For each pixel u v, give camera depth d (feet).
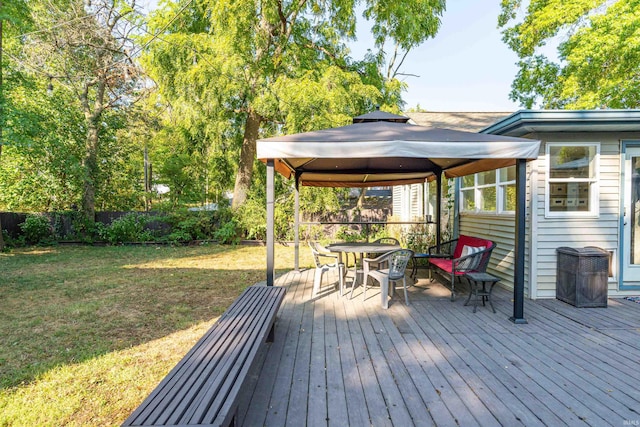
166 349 12.32
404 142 13.24
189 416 5.15
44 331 14.05
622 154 17.75
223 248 40.14
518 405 8.23
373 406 8.23
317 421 7.66
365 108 42.16
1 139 31.96
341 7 40.68
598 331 13.19
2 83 33.88
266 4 37.19
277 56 40.78
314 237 43.52
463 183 26.71
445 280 22.24
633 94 38.86
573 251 16.52
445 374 9.80
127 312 16.43
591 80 41.14
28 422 8.26
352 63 46.11
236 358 7.46
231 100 39.17
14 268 27.43
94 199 46.06
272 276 15.60
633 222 18.10
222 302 18.16
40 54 35.35
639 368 10.14
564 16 41.42
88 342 12.94
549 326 13.73
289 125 37.58
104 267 28.17
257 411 8.04
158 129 51.75
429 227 34.30
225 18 36.09
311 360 10.74
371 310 15.94
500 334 12.89
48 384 9.95
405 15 43.37
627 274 18.10
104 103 46.73
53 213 41.73
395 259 16.78
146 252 36.83
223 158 48.34
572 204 18.02
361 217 47.37
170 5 41.50
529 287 18.02
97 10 36.19
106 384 9.97
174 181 50.98
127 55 39.19
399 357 10.93
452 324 14.01
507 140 13.33
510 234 19.80
